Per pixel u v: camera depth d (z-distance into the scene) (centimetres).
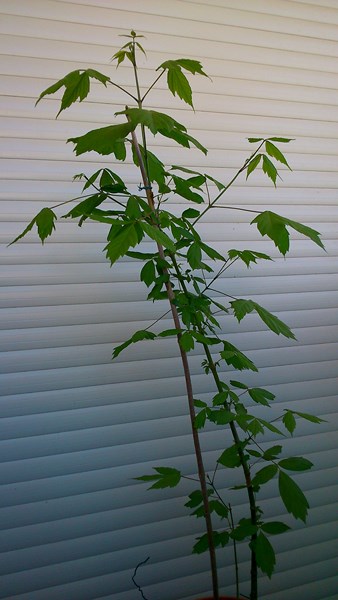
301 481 250
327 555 254
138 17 222
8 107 210
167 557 229
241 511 240
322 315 256
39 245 215
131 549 225
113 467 223
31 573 213
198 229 236
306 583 250
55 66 213
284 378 248
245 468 183
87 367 220
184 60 158
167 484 169
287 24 242
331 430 256
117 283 225
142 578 226
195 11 229
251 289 244
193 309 171
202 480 174
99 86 220
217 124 236
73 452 219
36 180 214
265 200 245
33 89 212
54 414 216
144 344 228
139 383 227
